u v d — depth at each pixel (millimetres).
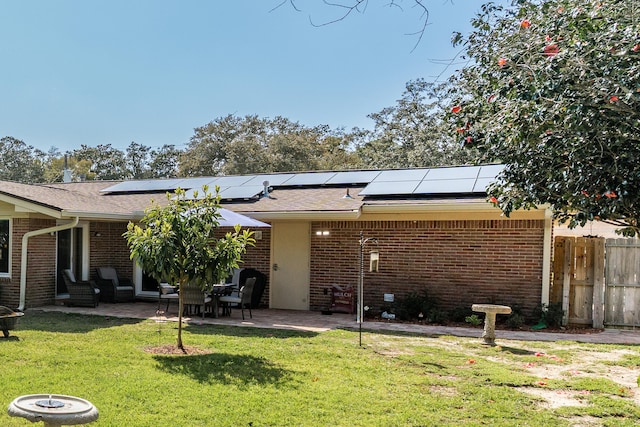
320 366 6742
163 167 46844
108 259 14516
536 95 3824
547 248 10656
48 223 12578
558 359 7500
